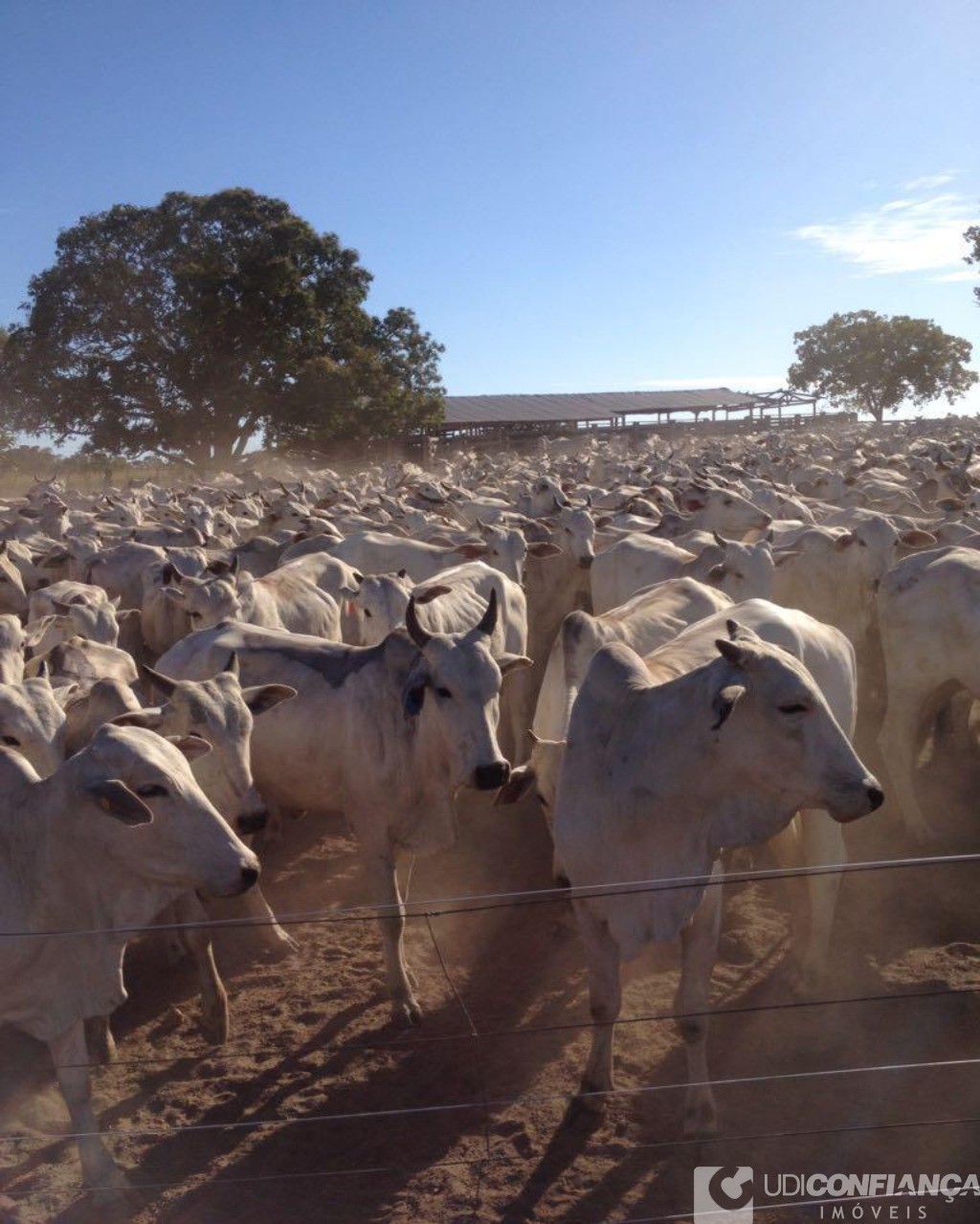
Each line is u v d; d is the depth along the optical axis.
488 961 3.70
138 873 2.56
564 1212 2.49
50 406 28.48
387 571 7.40
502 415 44.78
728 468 14.79
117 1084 3.06
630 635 3.86
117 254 28.16
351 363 28.73
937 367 56.38
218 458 29.36
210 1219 2.52
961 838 4.54
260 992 3.55
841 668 3.72
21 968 2.55
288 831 4.98
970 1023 3.18
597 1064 2.86
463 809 5.21
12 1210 2.55
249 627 4.09
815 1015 3.26
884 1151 2.65
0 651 4.28
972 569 4.48
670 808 2.68
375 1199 2.56
